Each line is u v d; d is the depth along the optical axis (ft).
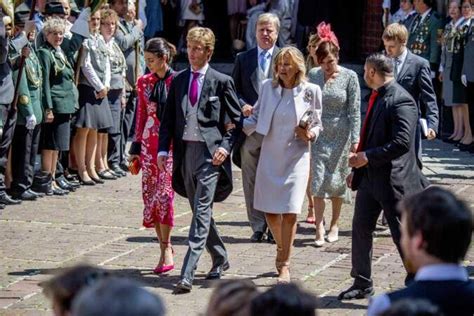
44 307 56.54
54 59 84.64
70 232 74.13
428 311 24.57
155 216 62.90
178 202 84.84
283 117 60.29
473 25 110.52
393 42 69.87
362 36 147.74
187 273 59.21
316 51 70.18
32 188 86.33
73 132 90.33
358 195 56.85
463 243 29.48
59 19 85.51
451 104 113.70
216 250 62.08
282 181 60.39
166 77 62.54
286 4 137.80
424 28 117.80
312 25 142.10
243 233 74.28
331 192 70.23
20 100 82.02
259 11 139.23
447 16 117.91
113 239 72.28
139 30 98.37
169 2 141.59
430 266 29.55
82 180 91.09
